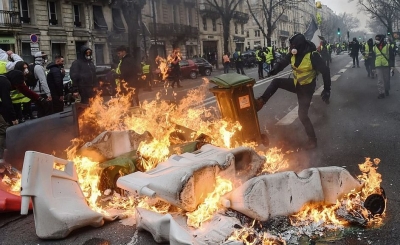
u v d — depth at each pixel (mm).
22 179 3455
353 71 24000
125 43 38406
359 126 7652
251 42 82062
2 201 4125
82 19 34875
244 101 5695
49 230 3486
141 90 21266
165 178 3471
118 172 4465
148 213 3525
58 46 32938
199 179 3436
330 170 3525
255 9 75875
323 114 9367
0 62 8188
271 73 6387
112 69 20141
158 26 42031
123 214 3885
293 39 6141
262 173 4340
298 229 3293
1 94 6258
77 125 5641
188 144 4977
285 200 3346
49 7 32031
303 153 5910
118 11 38531
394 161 5199
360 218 3430
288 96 13422
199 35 52062
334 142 6480
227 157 3771
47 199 3504
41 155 3598
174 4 46875
